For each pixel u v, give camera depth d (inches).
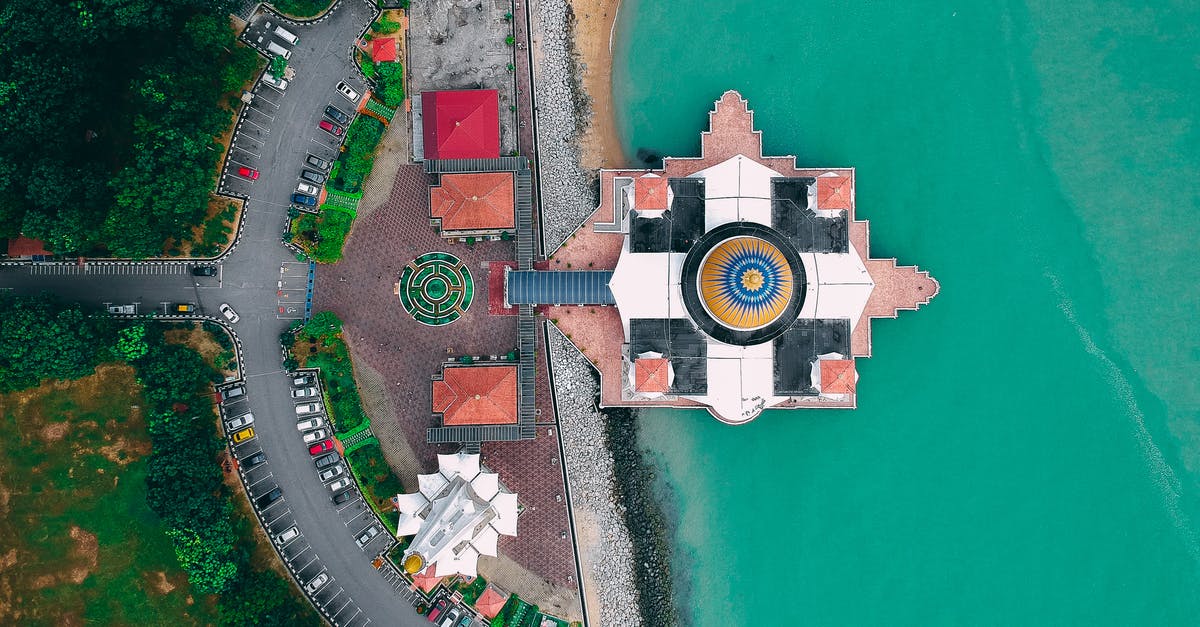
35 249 3184.1
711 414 3361.2
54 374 2979.8
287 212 3267.7
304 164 3270.2
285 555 3228.3
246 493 3223.4
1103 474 3376.0
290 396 3257.9
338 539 3250.5
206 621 3159.5
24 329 2874.0
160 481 3006.9
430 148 3230.8
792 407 3299.7
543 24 3358.8
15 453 3142.2
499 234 3280.0
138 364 3063.5
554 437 3326.8
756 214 3149.6
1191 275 3373.5
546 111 3363.7
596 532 3329.2
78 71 2915.8
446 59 3312.0
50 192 2883.9
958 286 3385.8
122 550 3149.6
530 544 3307.1
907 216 3388.3
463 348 3302.2
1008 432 3380.9
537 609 3292.3
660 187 3026.6
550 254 3282.5
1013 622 3363.7
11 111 2856.8
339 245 3255.4
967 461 3383.4
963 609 3371.1
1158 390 3368.6
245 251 3257.9
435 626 3245.6
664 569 3388.3
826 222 3157.0
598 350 3284.9
